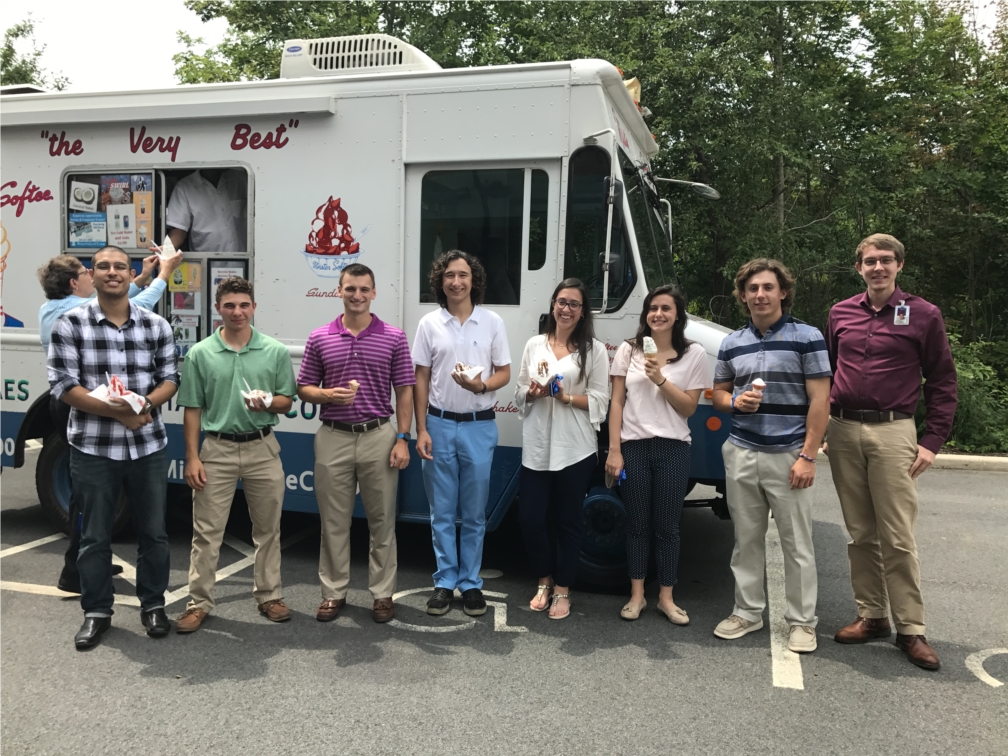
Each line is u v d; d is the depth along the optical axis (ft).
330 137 14.48
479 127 13.75
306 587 14.10
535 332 13.74
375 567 12.51
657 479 12.46
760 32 33.88
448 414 12.53
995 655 11.58
